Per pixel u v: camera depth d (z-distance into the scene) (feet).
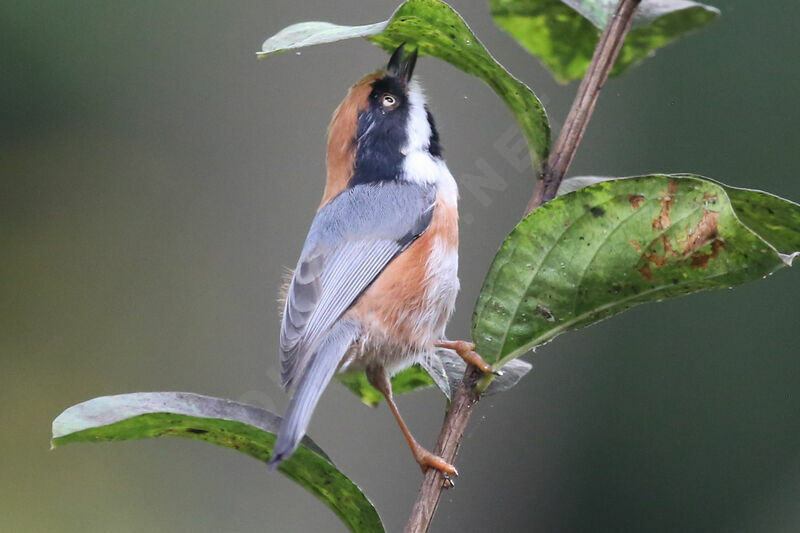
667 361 33.14
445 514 32.42
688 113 34.58
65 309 35.76
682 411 32.55
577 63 21.75
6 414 34.47
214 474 34.45
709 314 33.01
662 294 16.69
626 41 21.24
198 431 16.12
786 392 31.48
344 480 15.67
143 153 37.70
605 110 35.53
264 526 33.55
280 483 34.24
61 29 37.35
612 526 32.17
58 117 37.29
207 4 39.32
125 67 38.19
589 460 32.99
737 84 34.09
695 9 20.27
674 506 31.73
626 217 16.34
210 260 36.70
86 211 36.88
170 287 36.40
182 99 38.27
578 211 16.51
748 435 31.55
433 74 36.14
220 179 37.99
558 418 33.47
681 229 16.06
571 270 16.87
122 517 33.37
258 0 39.40
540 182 17.67
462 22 16.47
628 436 32.86
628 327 33.86
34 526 32.83
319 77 39.06
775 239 18.01
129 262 36.60
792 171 32.96
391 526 33.09
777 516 30.14
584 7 20.34
